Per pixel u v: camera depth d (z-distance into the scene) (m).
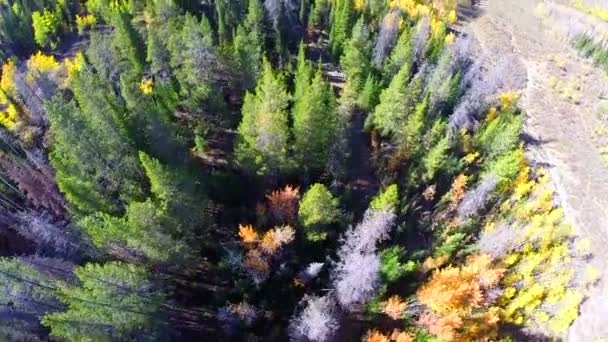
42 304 35.03
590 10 101.69
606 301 46.75
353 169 55.41
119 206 42.22
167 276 42.16
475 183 52.50
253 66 59.25
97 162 42.62
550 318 45.34
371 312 40.62
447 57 63.53
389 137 58.06
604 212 55.56
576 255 50.28
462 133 56.81
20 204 50.56
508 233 45.62
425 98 52.47
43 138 58.91
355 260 37.44
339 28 73.19
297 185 48.88
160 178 36.59
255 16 71.69
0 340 33.53
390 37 73.25
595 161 63.22
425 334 39.62
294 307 41.06
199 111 54.25
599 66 87.62
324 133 46.44
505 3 111.25
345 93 60.28
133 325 34.31
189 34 55.31
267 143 44.75
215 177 47.34
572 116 72.12
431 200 51.91
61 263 39.12
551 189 58.06
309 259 43.69
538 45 95.44
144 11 85.19
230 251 40.84
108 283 33.31
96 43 67.56
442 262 43.47
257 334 40.19
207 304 42.53
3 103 74.31
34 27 97.25
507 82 78.06
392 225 45.88
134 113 46.09
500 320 44.72
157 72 64.50
